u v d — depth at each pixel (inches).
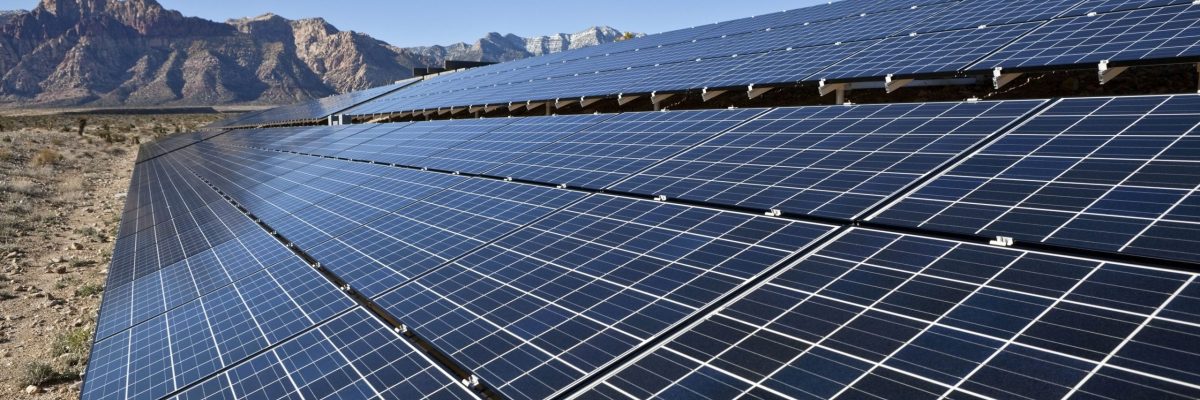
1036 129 452.8
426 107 1797.5
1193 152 365.7
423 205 665.0
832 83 880.9
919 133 507.8
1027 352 240.7
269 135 2327.8
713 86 1008.2
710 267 368.8
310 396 332.2
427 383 318.0
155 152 2755.9
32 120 5659.5
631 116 840.9
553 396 279.7
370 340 376.8
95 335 532.4
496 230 524.4
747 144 596.1
